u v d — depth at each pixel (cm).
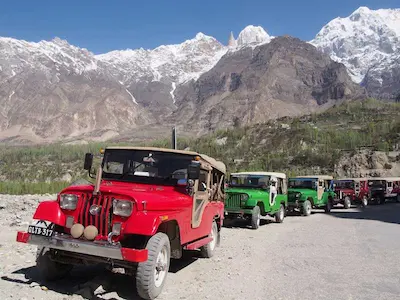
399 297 695
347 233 1483
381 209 2905
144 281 590
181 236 711
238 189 1692
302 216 2234
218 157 14812
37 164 19475
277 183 1842
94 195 623
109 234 590
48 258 657
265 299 665
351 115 19112
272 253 1067
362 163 9794
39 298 582
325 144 13138
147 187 747
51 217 629
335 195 2858
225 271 838
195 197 775
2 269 734
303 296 688
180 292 670
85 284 645
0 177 17050
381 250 1127
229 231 1491
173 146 1536
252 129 17675
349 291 723
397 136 12381
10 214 1652
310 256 1031
